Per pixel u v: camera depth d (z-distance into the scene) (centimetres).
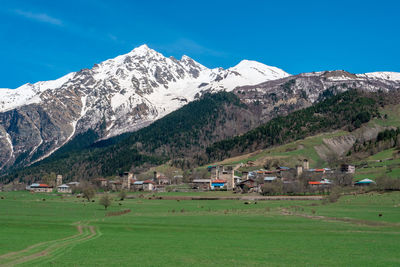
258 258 8212
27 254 8694
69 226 12825
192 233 11375
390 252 8662
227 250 8988
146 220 14225
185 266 7625
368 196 19475
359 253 8581
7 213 16675
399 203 16838
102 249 9156
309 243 9719
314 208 16800
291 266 7581
